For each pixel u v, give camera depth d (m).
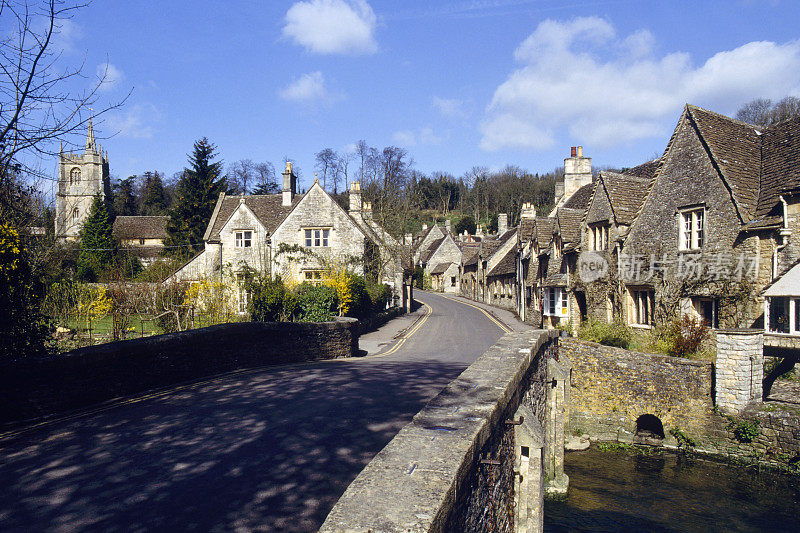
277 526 5.09
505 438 6.18
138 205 93.19
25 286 10.38
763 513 11.37
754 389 14.28
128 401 10.32
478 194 116.81
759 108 48.03
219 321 20.28
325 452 7.23
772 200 16.28
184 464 6.76
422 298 63.78
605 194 23.17
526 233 39.81
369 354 20.45
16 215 11.71
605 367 16.84
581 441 16.06
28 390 9.06
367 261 37.34
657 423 16.47
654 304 20.14
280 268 36.28
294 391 11.27
